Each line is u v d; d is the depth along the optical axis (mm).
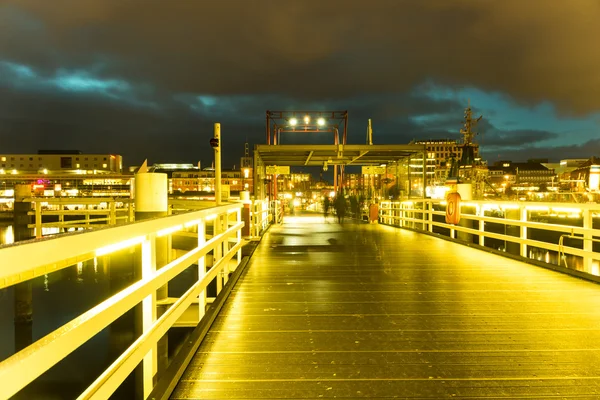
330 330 4711
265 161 25344
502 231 39219
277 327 4816
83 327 1946
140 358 2729
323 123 27609
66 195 99688
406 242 13500
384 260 9703
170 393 3150
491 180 137875
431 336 4500
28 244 1558
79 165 130000
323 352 4055
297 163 26781
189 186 119250
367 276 7793
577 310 5488
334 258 10031
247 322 5008
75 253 1908
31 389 14891
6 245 1479
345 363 3787
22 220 38375
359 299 6090
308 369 3660
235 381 3430
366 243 13172
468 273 8078
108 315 2229
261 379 3465
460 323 4953
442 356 3941
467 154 58344
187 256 3979
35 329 23797
